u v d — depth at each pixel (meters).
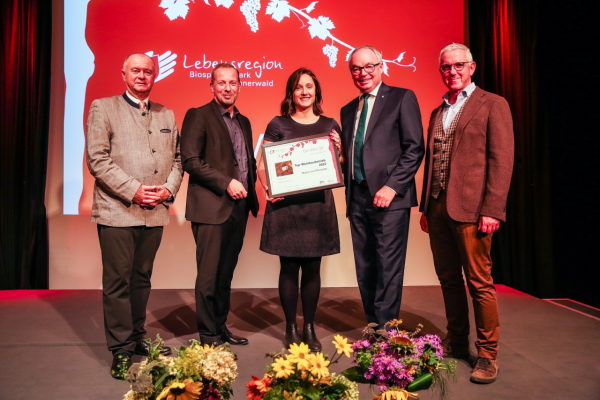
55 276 3.87
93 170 2.05
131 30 3.87
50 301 3.42
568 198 3.72
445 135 2.16
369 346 1.42
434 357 1.38
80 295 3.62
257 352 2.30
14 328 2.74
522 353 2.31
